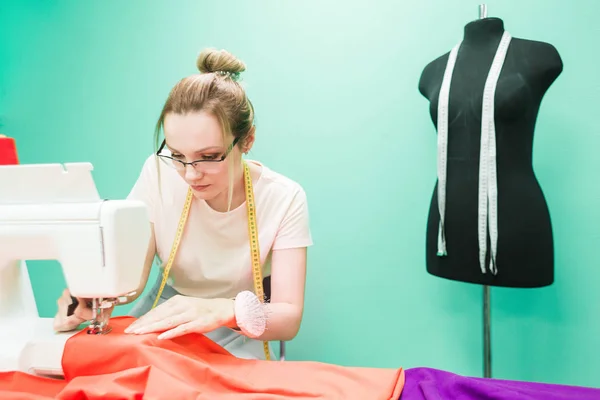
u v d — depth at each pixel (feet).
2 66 8.09
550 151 6.43
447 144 5.60
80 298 3.24
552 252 5.36
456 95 5.50
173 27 7.47
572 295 6.49
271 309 4.29
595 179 6.30
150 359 2.80
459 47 5.80
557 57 5.27
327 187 7.14
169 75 7.52
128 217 3.15
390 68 6.82
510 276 5.23
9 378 2.92
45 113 8.00
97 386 2.65
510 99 5.16
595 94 6.21
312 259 7.27
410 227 6.91
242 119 3.96
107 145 7.82
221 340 4.51
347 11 6.91
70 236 3.06
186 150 3.66
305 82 7.11
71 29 7.81
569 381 6.59
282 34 7.13
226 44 7.33
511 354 6.77
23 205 3.13
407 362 7.09
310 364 3.05
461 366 6.93
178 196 4.75
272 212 4.75
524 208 5.22
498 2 6.41
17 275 3.38
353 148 7.02
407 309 7.03
